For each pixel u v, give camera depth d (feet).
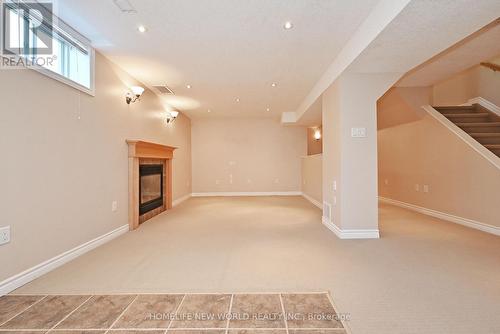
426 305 5.73
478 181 12.21
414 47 8.44
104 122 10.71
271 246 9.96
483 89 16.85
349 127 11.07
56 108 8.09
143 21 8.32
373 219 11.09
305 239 10.87
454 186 13.69
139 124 14.03
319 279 7.04
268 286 6.65
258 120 26.48
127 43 9.77
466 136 13.10
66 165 8.50
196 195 26.14
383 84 10.98
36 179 7.33
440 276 7.18
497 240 10.46
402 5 6.41
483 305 5.71
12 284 6.52
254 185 26.53
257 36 9.36
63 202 8.35
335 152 11.82
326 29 8.95
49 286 6.72
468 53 11.47
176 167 21.13
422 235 11.29
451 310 5.53
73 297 6.15
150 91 15.57
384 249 9.50
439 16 6.71
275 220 14.60
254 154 26.50
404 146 18.06
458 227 12.63
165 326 5.00
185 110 21.90
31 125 7.18
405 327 4.95
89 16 7.98
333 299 5.99
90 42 9.62
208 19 8.23
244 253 9.18
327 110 12.97
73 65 9.21
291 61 11.69
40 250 7.43
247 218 15.19
